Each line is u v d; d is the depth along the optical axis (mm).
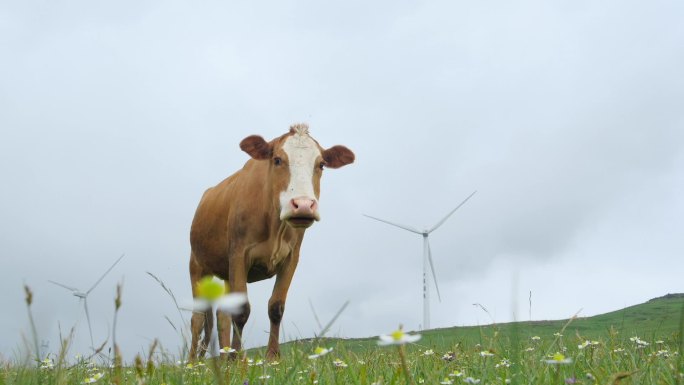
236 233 11578
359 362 5453
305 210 10633
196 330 12281
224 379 4625
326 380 4449
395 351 5922
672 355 5203
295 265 11867
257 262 11555
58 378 3754
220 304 1754
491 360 5160
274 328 11508
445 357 5434
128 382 4516
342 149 11977
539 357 5109
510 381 3795
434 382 4070
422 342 7965
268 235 11359
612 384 3373
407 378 2873
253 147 11305
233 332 11094
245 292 11453
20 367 4043
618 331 6707
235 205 11680
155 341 2980
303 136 11406
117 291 2605
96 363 5734
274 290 11734
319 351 3398
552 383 3992
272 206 11180
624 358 5344
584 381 3992
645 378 4059
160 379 4770
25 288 2697
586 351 5449
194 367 5707
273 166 11219
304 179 10992
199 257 13461
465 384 4164
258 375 5184
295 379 4754
